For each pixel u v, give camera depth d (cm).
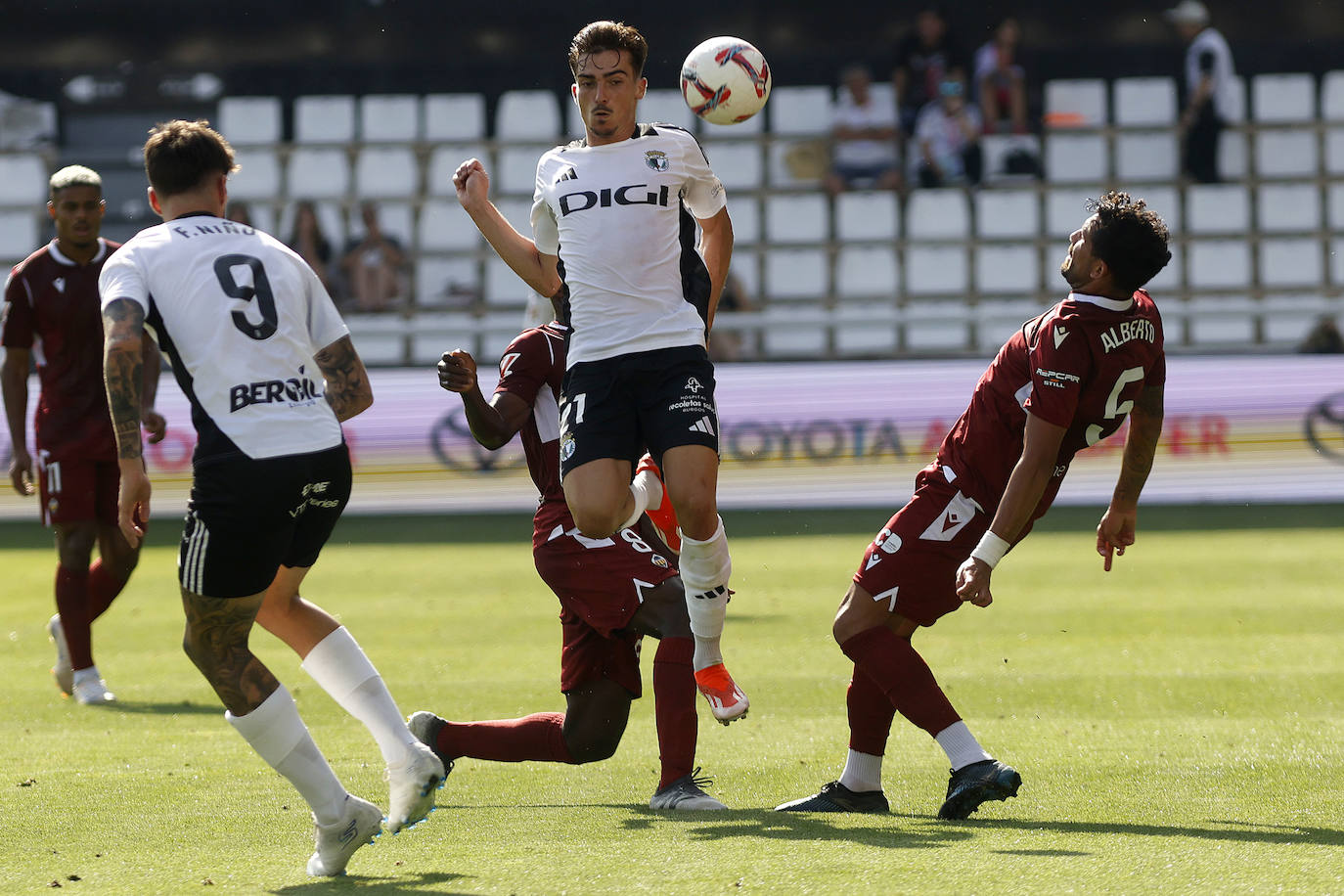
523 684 2352
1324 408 5159
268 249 1266
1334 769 1633
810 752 1805
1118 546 1565
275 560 1223
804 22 7381
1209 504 5325
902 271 6662
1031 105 7431
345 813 1195
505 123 7262
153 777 1673
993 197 6700
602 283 1452
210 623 1216
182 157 1290
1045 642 2739
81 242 2358
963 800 1388
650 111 7269
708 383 1456
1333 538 4441
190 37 7475
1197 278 6631
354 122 7288
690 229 1514
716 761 1759
